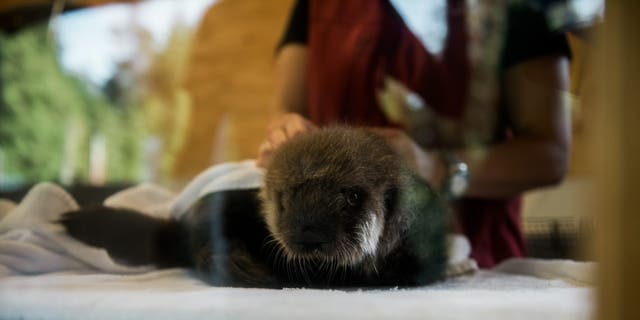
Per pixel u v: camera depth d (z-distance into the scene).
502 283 0.85
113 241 0.90
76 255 0.88
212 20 1.76
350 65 1.19
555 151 1.04
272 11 1.71
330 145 0.86
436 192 0.95
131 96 1.65
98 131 1.54
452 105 1.22
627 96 0.43
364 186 0.84
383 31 1.19
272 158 0.90
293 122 1.03
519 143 1.16
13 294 0.71
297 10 1.31
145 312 0.66
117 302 0.68
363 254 0.83
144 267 0.92
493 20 1.14
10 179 1.20
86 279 0.82
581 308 0.56
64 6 1.37
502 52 1.15
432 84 1.21
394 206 0.86
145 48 1.65
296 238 0.82
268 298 0.70
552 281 0.85
